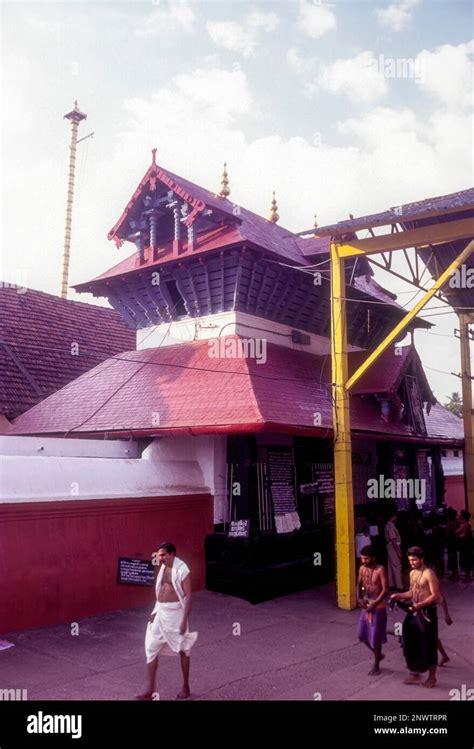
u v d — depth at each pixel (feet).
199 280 51.98
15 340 63.82
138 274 54.08
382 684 26.63
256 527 42.96
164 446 44.01
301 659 30.09
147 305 56.44
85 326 73.92
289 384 48.01
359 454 58.65
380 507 57.00
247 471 43.42
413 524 55.47
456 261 40.27
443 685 26.43
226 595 41.83
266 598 41.98
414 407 60.75
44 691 24.86
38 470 34.94
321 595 44.47
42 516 34.01
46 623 33.53
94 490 37.29
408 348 58.90
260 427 38.75
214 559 43.29
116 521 37.96
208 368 47.98
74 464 37.19
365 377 57.52
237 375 45.52
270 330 54.24
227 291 50.98
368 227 41.57
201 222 53.16
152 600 39.52
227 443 46.39
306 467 50.19
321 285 57.16
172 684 26.12
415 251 44.01
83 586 35.60
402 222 40.37
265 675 27.61
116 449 46.44
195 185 58.23
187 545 42.27
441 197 42.78
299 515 48.34
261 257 49.93
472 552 52.95
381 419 56.13
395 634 33.37
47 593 33.73
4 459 33.83
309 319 58.39
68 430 47.39
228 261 49.85
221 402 43.04
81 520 36.04
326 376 53.98
